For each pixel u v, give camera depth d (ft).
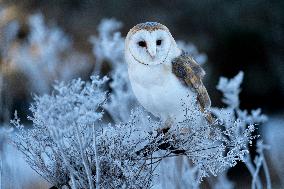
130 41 26.94
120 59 29.60
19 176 27.17
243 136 26.20
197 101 27.12
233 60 48.19
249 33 48.47
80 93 25.70
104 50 29.55
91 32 49.75
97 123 26.27
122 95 28.63
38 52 31.45
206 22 49.52
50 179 25.96
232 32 48.65
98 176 25.66
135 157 25.91
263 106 46.62
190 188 27.32
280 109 46.09
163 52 26.91
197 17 49.62
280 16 48.55
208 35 49.29
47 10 49.37
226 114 26.32
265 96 46.80
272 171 34.06
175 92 26.96
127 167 25.79
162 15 50.47
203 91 27.14
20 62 32.12
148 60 26.89
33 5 47.19
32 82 31.32
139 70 26.94
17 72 33.78
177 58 27.02
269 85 46.83
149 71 26.91
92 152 25.88
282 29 48.34
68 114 25.46
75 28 49.98
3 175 27.09
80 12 50.70
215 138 26.03
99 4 51.70
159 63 26.91
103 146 25.89
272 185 33.58
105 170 25.85
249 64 48.01
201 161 25.96
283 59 47.62
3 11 41.34
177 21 50.26
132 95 28.68
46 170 25.96
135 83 27.07
